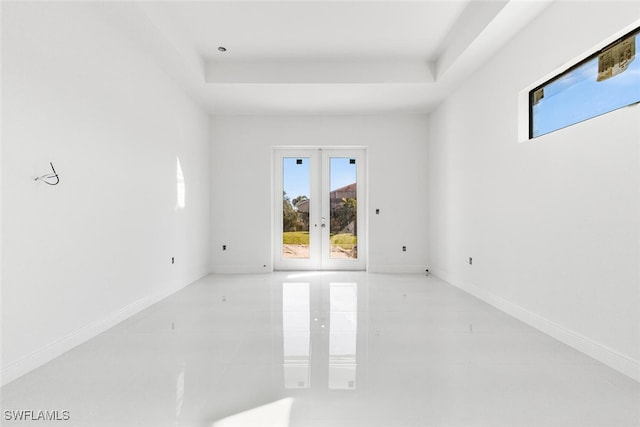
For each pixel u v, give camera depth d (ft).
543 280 10.89
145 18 11.35
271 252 22.47
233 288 17.62
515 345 9.74
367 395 7.05
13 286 7.83
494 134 13.94
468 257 16.53
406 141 22.43
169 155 16.10
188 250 18.57
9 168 7.79
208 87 17.44
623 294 8.02
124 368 8.29
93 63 10.62
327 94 18.58
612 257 8.32
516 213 12.40
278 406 6.64
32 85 8.39
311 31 14.24
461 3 12.52
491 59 14.16
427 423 6.10
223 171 22.29
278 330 11.07
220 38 14.76
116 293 11.78
